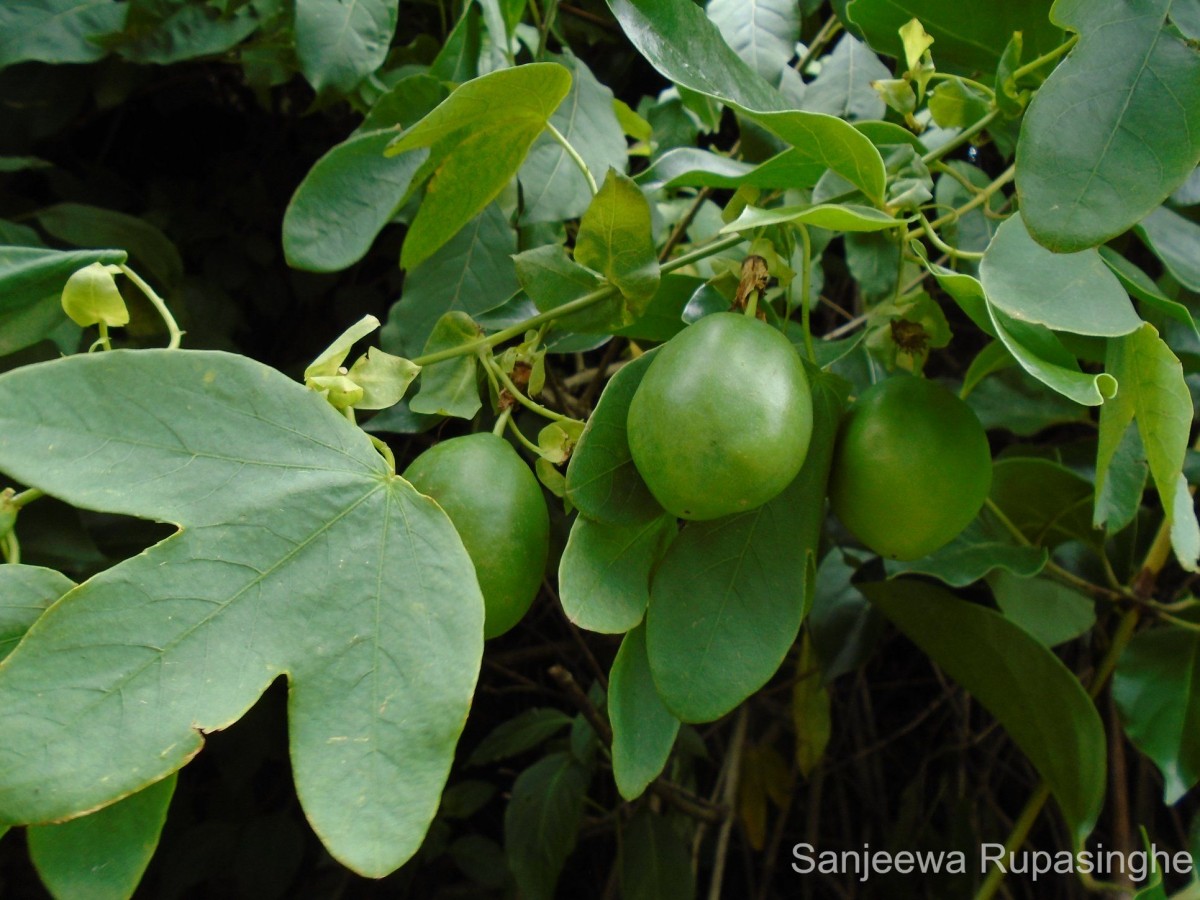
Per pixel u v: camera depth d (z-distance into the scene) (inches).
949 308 23.9
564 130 15.3
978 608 14.6
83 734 8.8
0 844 26.0
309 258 12.9
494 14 15.1
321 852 27.7
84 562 15.6
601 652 26.0
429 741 9.5
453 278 14.9
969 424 11.7
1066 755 14.8
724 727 26.9
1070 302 10.7
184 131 25.3
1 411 9.2
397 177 13.4
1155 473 11.0
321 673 9.5
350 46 14.8
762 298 12.6
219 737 24.8
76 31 17.0
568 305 12.2
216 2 17.6
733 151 18.9
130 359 9.6
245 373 10.0
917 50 13.4
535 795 21.7
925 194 12.4
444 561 10.0
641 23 11.5
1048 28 13.8
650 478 10.6
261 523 9.7
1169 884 23.7
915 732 27.6
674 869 20.6
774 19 16.4
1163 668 16.0
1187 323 11.5
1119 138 10.2
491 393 12.3
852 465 11.7
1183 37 10.4
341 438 10.2
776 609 11.3
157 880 26.9
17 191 23.7
